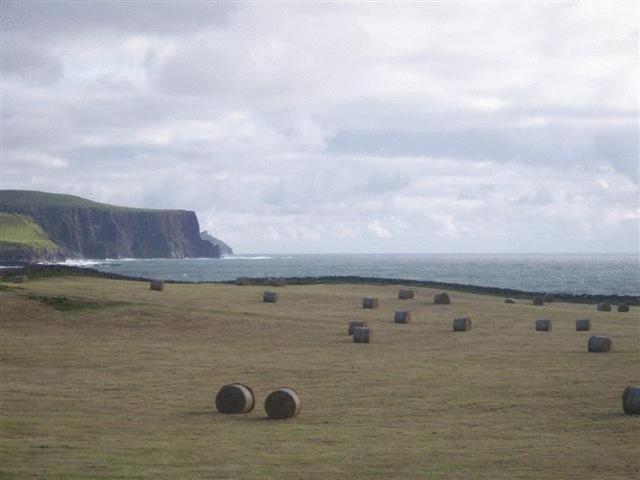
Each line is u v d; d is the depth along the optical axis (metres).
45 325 58.06
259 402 32.47
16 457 22.50
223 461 22.30
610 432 26.27
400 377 38.44
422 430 26.88
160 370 41.03
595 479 20.27
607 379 37.56
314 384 36.66
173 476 20.31
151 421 28.67
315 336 55.47
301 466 21.70
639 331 60.22
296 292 83.94
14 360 44.31
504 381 37.06
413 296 83.38
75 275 88.56
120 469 21.06
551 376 38.56
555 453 23.30
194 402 32.56
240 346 50.44
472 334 57.56
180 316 62.28
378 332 58.12
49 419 28.75
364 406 31.34
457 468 21.48
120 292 74.12
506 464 21.92
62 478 19.91
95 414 29.91
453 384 36.31
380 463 22.08
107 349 48.59
